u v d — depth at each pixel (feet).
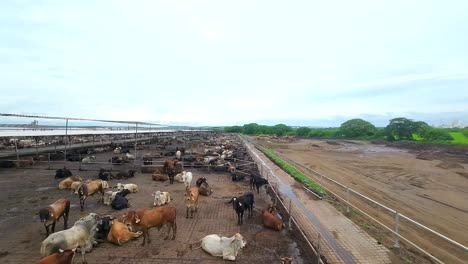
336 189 65.10
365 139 283.59
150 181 60.13
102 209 39.73
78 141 139.64
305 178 70.79
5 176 61.41
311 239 31.78
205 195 49.16
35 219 34.91
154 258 25.77
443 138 231.50
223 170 75.41
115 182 58.03
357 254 28.55
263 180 53.93
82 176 61.67
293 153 153.28
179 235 31.22
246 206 36.14
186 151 119.34
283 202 47.52
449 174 91.35
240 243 26.71
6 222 33.83
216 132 448.65
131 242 28.91
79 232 24.88
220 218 37.42
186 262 25.27
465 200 59.62
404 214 48.37
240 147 148.97
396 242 30.19
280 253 27.86
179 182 59.72
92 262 24.68
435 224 43.80
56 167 72.79
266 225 34.55
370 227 37.68
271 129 431.84
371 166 107.24
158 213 28.66
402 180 80.79
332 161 121.39
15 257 25.21
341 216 40.96
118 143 140.67
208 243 27.12
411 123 247.70
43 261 19.25
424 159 130.31
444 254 32.14
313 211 42.93
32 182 55.93
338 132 322.96
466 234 39.81
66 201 30.91
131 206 41.75
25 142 115.24
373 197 59.36
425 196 62.39
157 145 144.46
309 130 365.61
